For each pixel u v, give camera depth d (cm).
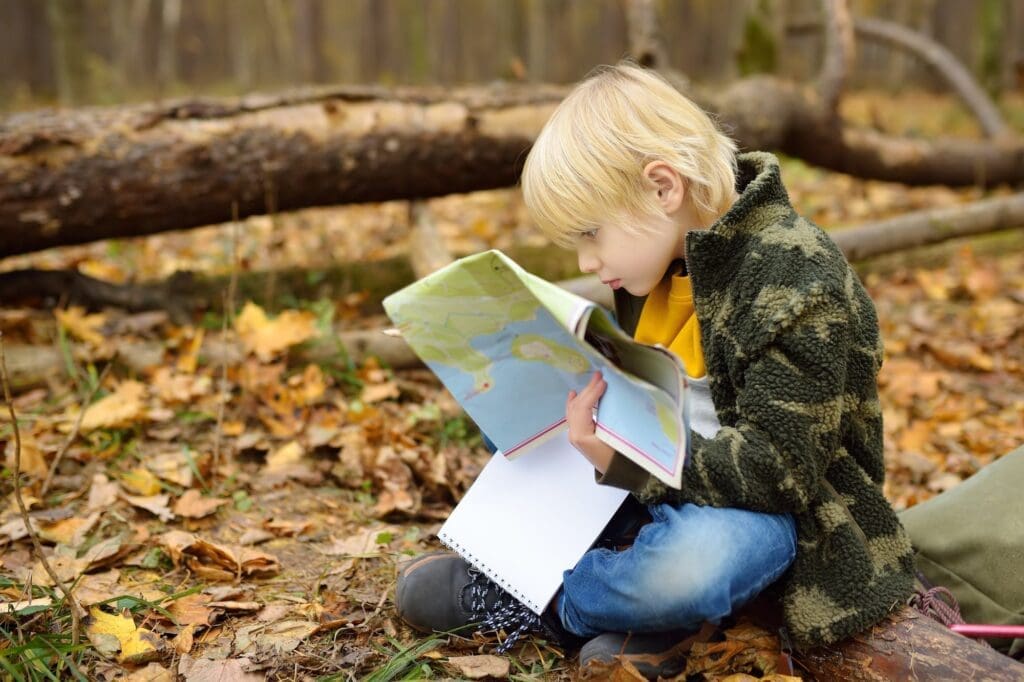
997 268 472
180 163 327
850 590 155
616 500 167
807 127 514
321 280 376
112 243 451
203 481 237
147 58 1335
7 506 220
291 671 167
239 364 298
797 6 1084
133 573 200
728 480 148
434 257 369
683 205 162
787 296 149
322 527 225
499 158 382
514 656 172
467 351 159
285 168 344
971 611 182
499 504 173
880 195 625
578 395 155
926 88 1426
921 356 376
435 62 1441
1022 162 585
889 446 304
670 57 1486
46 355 286
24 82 1173
